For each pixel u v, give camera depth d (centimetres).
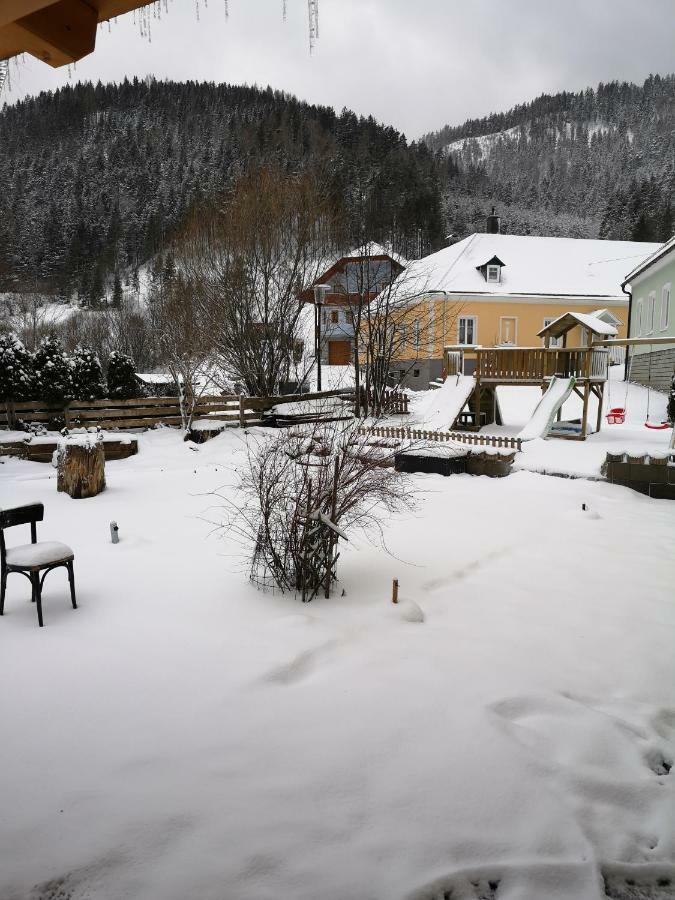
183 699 328
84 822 235
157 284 2728
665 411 1827
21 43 213
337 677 355
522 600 502
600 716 328
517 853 227
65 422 1450
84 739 291
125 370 1576
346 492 526
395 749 288
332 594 491
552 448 1231
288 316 1925
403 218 6100
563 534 714
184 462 1245
